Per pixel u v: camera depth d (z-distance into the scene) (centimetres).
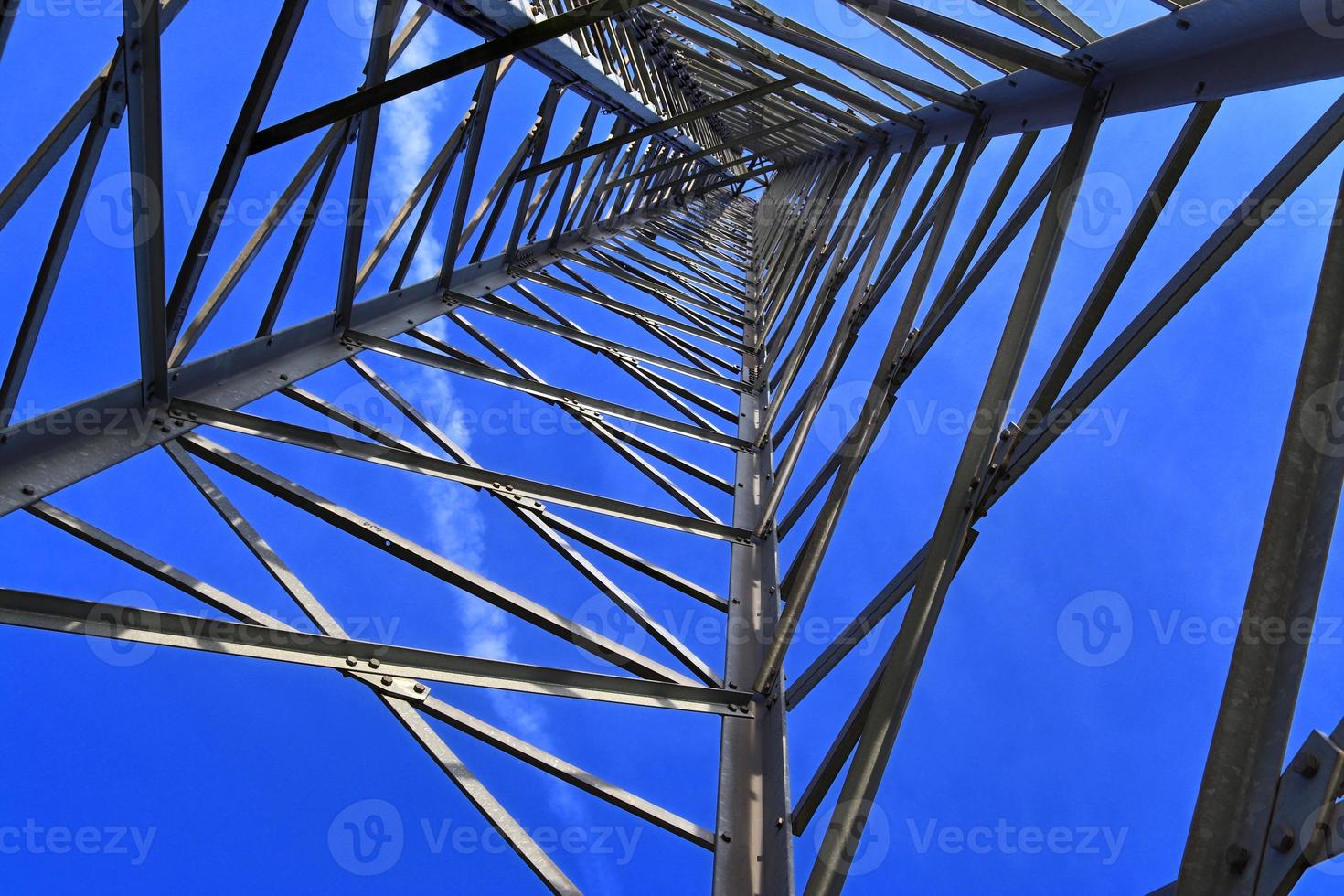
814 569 650
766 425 1123
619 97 1279
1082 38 559
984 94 748
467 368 923
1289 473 256
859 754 425
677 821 529
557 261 1391
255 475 611
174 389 629
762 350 1544
